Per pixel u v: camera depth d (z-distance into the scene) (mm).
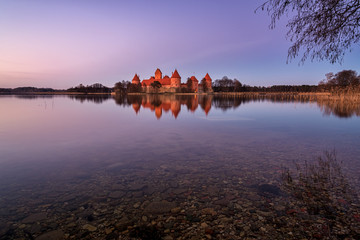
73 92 178750
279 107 28219
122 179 5422
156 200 4316
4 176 5672
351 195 4246
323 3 3779
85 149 8258
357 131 11477
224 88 142625
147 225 3496
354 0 3607
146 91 129500
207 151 7863
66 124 14625
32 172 5953
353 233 3127
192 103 38375
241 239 3090
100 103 40656
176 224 3502
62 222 3635
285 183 4914
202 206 4039
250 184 4930
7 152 7875
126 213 3871
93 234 3291
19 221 3680
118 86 132875
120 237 3199
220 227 3383
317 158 6785
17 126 13781
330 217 3539
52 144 9062
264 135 10680
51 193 4703
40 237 3246
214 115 19656
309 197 4223
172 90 121375
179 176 5551
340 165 6062
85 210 4000
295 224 3389
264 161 6598
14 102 42312
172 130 12250
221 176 5473
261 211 3791
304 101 42562
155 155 7441
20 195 4617
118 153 7707
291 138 9930
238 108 27203
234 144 8906
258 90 146125
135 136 10641
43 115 20141
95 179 5445
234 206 4000
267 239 3070
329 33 3910
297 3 3916
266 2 4023
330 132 11266
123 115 20078
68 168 6242
